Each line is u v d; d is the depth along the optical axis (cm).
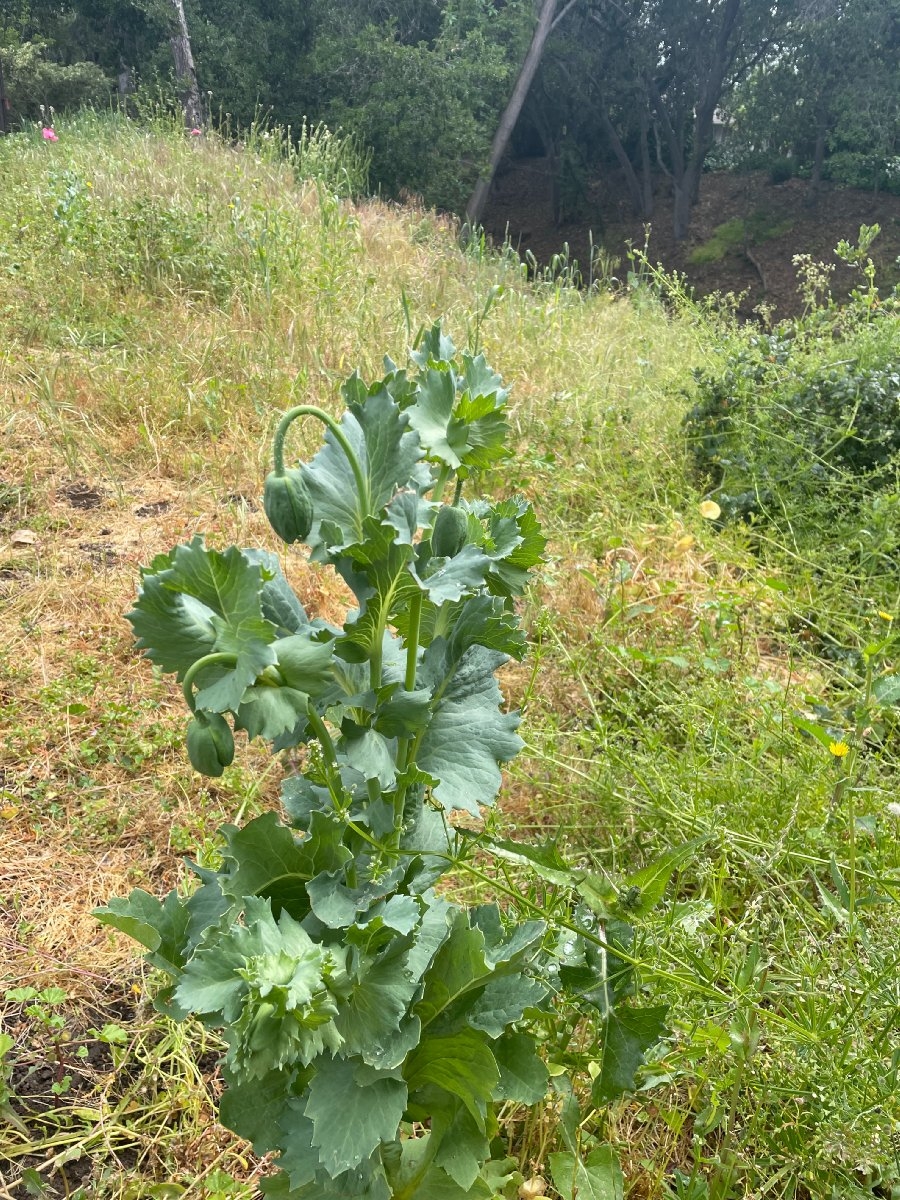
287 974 111
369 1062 125
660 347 747
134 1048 217
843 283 2331
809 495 464
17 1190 192
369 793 144
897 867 253
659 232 2803
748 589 390
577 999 175
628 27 2669
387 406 133
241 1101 145
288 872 137
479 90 2167
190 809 288
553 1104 193
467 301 788
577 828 278
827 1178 181
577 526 453
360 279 740
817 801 269
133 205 761
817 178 2572
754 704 320
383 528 121
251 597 115
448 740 146
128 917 139
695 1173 175
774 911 227
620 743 310
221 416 520
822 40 2395
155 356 575
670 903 224
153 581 114
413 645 137
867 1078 184
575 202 2983
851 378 495
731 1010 188
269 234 728
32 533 417
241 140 1255
